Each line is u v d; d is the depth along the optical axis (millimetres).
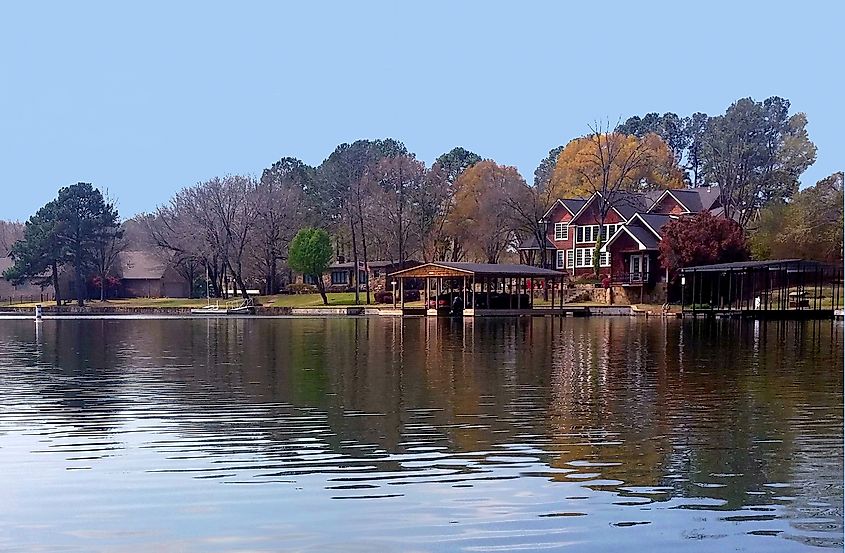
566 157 98812
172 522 9164
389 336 38500
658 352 28719
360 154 117125
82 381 20297
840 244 60531
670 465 11469
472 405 16375
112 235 92250
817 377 21078
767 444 12758
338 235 105000
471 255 93562
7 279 89500
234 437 13258
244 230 86000
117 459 11805
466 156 121125
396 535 8758
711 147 89125
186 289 101625
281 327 47938
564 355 27484
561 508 9578
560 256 88438
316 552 8336
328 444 12742
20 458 11883
